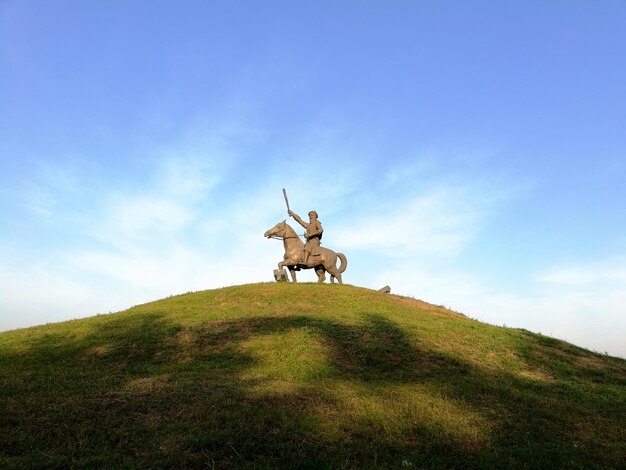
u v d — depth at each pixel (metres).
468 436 8.77
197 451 7.38
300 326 15.44
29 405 8.93
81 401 9.23
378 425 8.94
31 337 15.70
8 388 10.09
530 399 11.02
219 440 7.67
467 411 9.96
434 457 7.93
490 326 18.95
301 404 9.62
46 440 7.54
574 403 11.30
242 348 13.76
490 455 8.04
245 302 19.27
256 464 7.06
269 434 8.09
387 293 23.25
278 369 12.20
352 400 10.04
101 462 6.85
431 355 13.90
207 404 9.22
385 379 11.88
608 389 12.70
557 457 8.12
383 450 8.02
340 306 18.94
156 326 15.90
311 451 7.67
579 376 13.90
